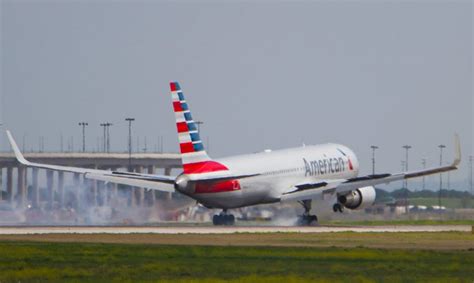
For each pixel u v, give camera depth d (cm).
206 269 18038
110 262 19012
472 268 18512
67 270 17612
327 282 16188
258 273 17550
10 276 16862
